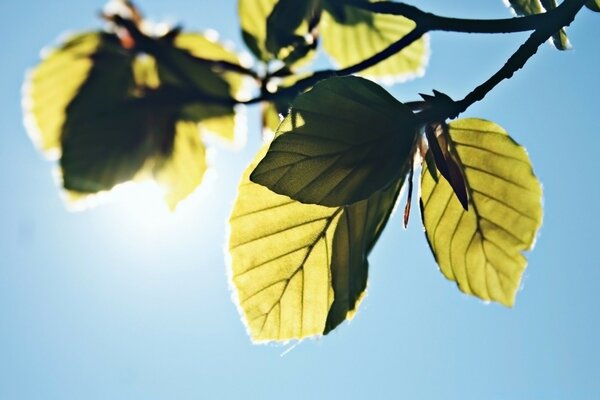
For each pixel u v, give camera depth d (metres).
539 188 0.39
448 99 0.36
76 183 0.51
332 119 0.35
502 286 0.40
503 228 0.40
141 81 0.51
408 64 0.51
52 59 0.50
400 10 0.38
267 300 0.39
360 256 0.38
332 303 0.39
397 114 0.35
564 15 0.36
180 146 0.51
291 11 0.45
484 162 0.39
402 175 0.38
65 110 0.51
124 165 0.51
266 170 0.34
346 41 0.51
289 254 0.39
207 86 0.50
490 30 0.37
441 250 0.40
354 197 0.35
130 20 0.50
